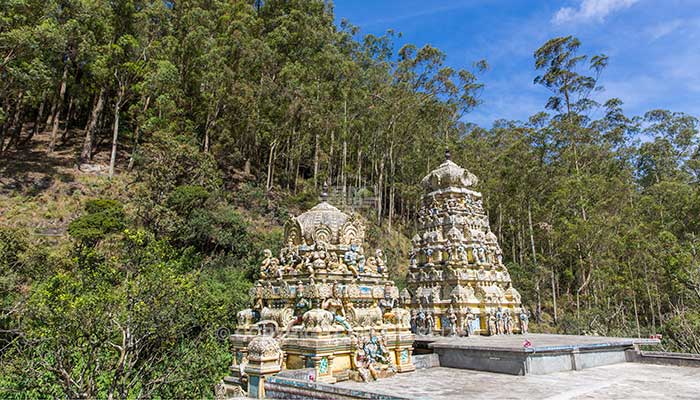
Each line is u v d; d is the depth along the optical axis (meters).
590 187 59.88
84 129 61.72
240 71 55.38
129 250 25.03
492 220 65.62
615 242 52.66
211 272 34.22
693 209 55.94
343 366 13.84
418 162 61.28
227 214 39.94
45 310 18.17
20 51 40.28
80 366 18.80
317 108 55.72
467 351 16.41
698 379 14.05
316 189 57.25
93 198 43.06
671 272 45.28
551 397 11.05
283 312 14.95
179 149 42.19
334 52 63.84
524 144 58.84
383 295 16.06
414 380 13.79
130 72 50.62
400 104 58.72
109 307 18.62
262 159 65.88
